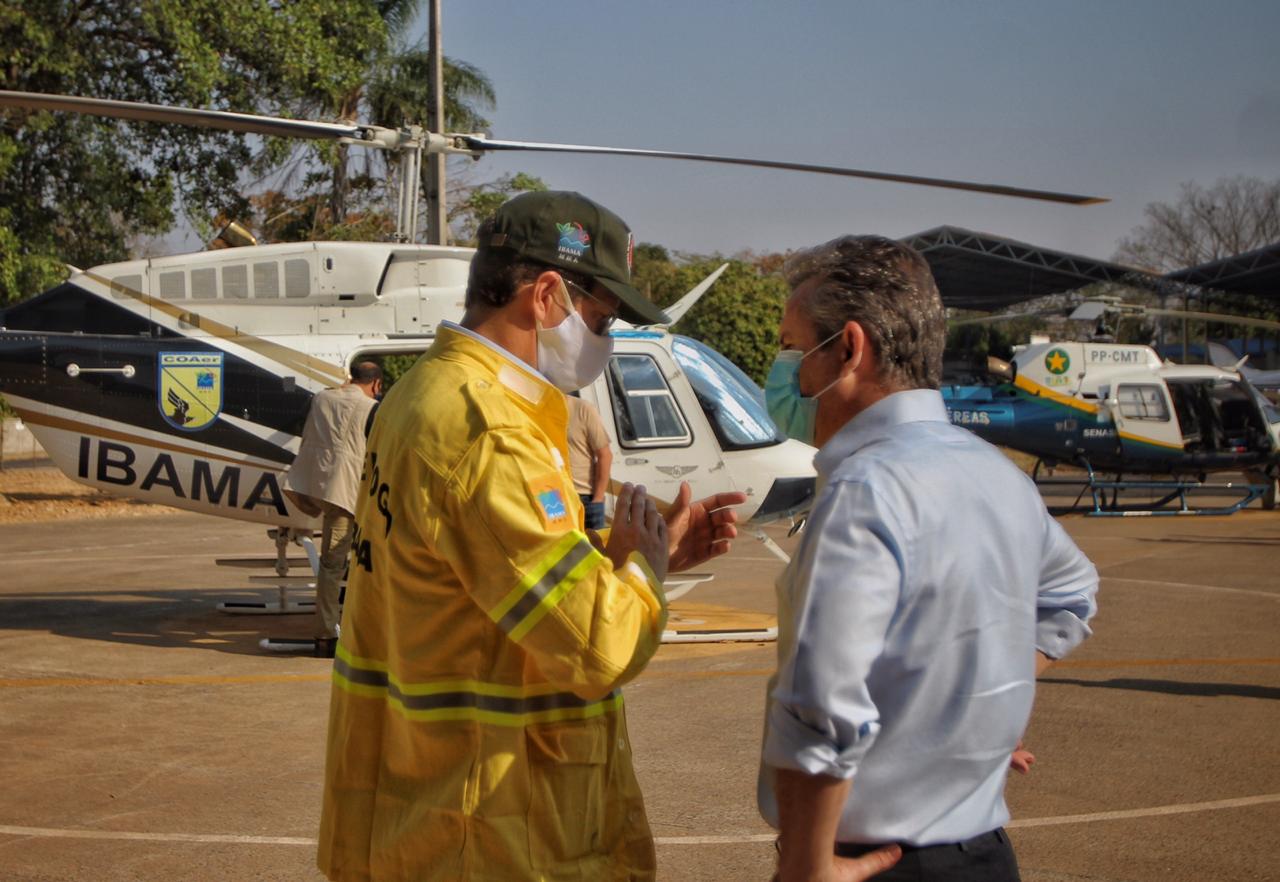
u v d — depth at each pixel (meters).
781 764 1.85
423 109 22.98
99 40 18.42
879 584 1.86
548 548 2.00
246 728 6.29
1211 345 26.70
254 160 20.11
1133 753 5.78
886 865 1.93
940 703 1.93
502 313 2.27
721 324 23.31
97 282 8.59
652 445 8.36
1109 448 18.95
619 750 2.28
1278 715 6.52
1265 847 4.54
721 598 10.80
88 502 19.50
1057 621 2.24
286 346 8.59
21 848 4.52
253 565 9.86
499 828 2.06
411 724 2.13
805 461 8.73
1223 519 18.92
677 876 4.28
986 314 45.38
